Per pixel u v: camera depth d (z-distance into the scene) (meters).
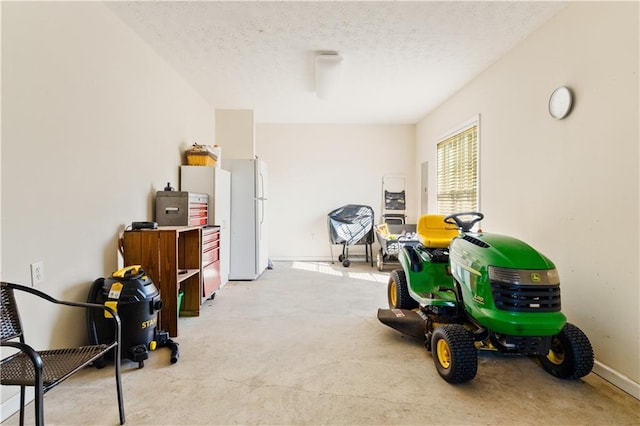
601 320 1.98
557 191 2.36
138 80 2.80
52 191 1.90
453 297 2.32
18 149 1.69
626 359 1.81
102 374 1.94
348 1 2.28
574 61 2.20
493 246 1.87
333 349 2.31
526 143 2.73
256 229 4.40
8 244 1.64
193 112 4.08
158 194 3.04
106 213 2.39
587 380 1.90
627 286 1.82
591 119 2.06
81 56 2.12
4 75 1.61
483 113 3.48
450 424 1.52
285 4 2.32
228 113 4.96
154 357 2.17
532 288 1.66
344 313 3.10
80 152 2.12
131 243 2.50
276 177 6.01
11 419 1.55
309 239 6.05
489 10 2.36
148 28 2.66
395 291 3.00
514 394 1.75
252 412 1.60
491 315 1.69
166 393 1.75
